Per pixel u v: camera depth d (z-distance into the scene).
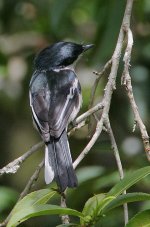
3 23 15.67
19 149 15.57
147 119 13.21
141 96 13.19
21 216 6.67
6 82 15.57
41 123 9.37
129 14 9.38
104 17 12.53
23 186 15.11
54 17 13.45
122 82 8.48
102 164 13.90
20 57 15.77
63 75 10.40
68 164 8.30
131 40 8.84
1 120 15.67
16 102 15.59
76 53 10.99
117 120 13.66
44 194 7.34
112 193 6.96
